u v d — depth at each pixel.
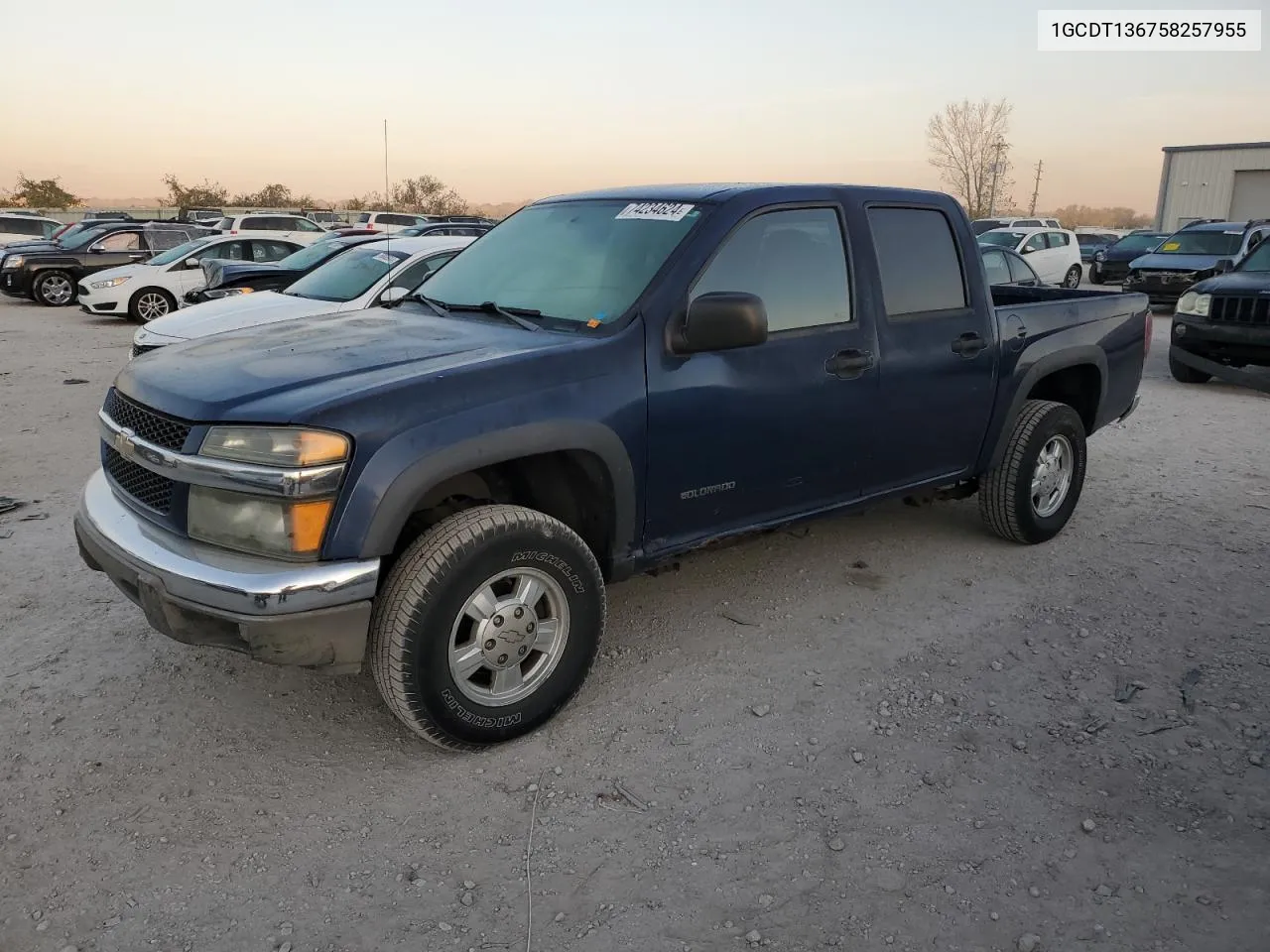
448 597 2.97
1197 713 3.50
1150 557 5.04
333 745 3.30
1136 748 3.28
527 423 3.07
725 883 2.65
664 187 4.07
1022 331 4.78
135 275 15.90
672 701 3.58
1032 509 5.02
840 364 3.94
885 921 2.51
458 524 3.02
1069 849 2.78
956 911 2.54
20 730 3.35
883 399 4.14
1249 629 4.19
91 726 3.38
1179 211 46.06
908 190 4.35
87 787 3.04
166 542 2.95
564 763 3.20
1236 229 17.89
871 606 4.41
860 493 4.25
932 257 4.39
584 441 3.20
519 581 3.21
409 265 8.17
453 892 2.62
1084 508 5.89
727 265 3.62
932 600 4.48
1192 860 2.73
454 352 3.23
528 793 3.03
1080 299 5.31
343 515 2.77
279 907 2.55
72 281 19.77
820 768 3.17
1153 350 13.45
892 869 2.70
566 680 3.37
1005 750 3.28
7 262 19.64
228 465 2.77
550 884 2.64
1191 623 4.25
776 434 3.79
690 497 3.61
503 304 3.81
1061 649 4.01
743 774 3.13
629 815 2.93
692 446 3.54
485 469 3.46
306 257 10.45
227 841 2.80
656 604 4.42
